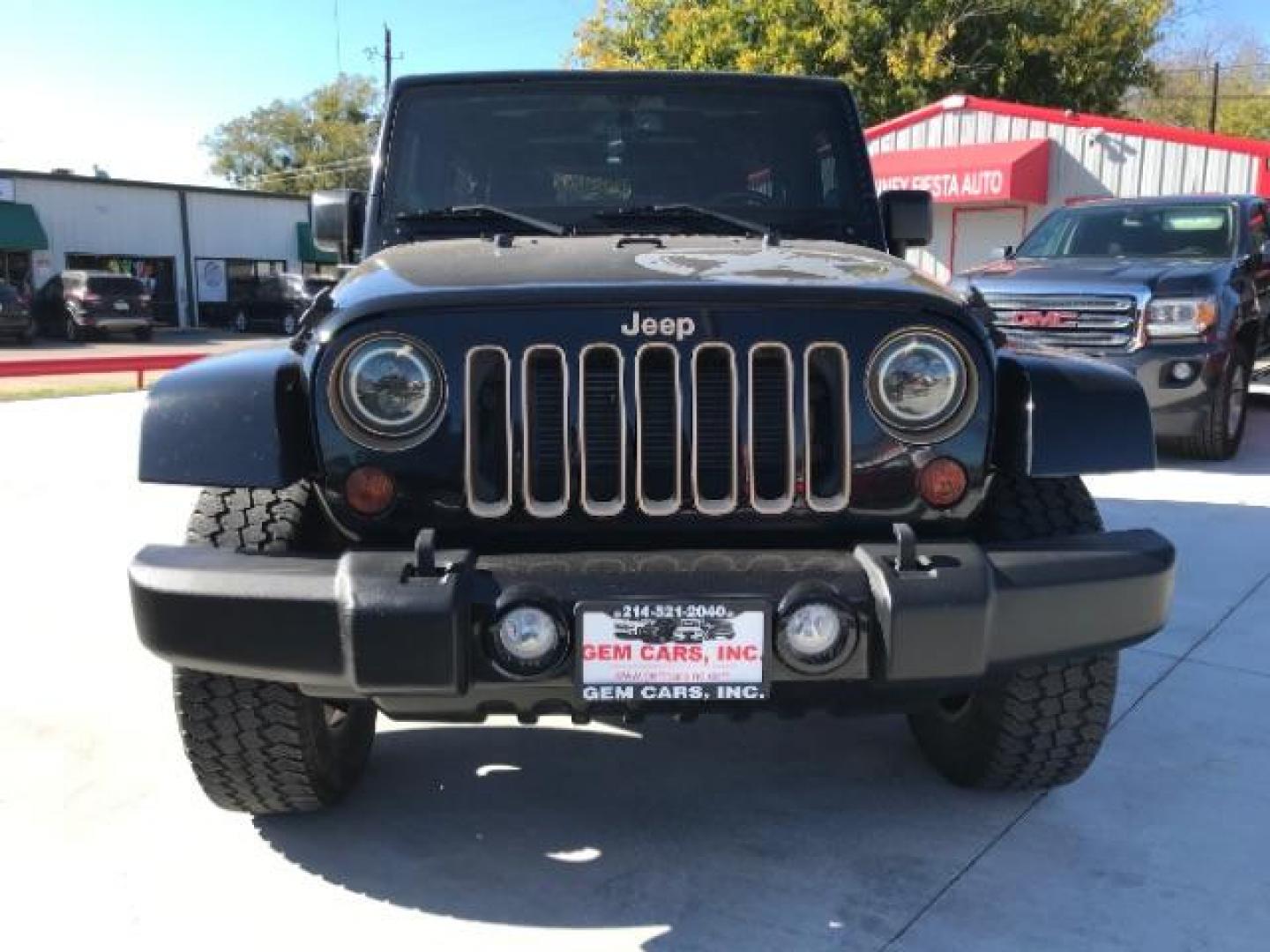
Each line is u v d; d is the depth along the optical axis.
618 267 2.65
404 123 3.75
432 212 3.63
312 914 2.57
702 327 2.42
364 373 2.40
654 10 26.98
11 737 3.49
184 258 38.69
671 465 2.45
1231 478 7.43
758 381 2.45
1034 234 9.35
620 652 2.27
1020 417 2.55
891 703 2.49
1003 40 23.75
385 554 2.33
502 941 2.47
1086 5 24.09
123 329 29.98
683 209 3.62
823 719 3.63
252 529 2.56
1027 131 18.20
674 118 3.77
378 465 2.42
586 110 3.76
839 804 3.06
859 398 2.45
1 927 2.52
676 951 2.43
